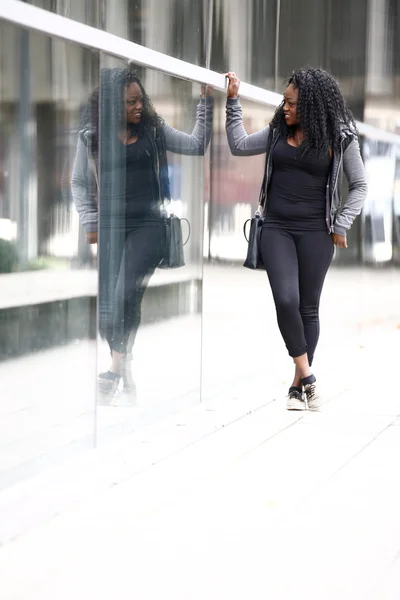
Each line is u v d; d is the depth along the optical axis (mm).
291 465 6027
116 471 5789
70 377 5859
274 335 8992
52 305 5641
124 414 6617
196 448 6426
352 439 6738
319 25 9648
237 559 4402
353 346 11367
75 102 5789
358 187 7730
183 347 7367
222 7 7676
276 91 8812
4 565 4301
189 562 4363
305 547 4570
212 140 7680
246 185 8375
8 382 5273
